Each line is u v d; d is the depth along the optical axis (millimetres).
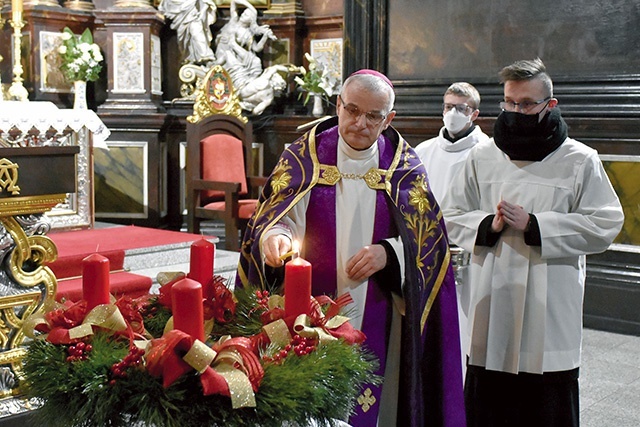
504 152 2793
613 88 5504
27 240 2771
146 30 7695
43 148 2686
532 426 2734
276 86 7648
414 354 2123
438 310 2262
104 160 7758
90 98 7852
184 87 7953
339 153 2285
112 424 1238
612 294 5516
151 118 7688
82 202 5895
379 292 2217
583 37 5637
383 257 2115
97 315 1347
